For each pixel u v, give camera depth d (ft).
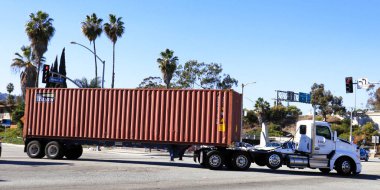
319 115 345.51
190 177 56.13
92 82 215.31
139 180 50.31
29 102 82.07
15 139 161.38
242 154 69.92
